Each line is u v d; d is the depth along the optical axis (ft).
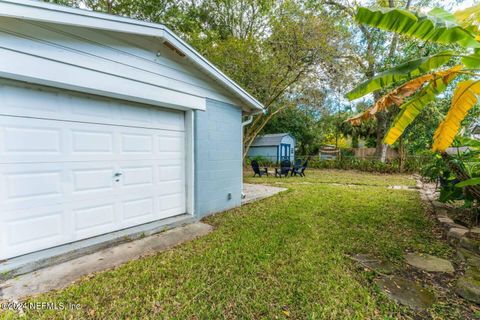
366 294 6.75
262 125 30.07
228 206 16.51
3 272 7.47
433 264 8.52
